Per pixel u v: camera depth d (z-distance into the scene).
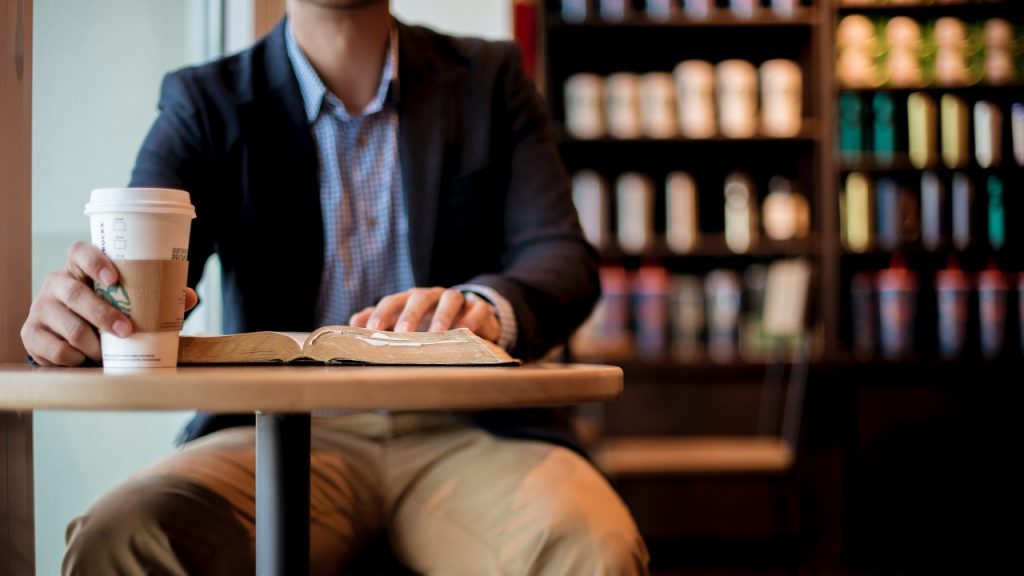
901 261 3.71
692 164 3.80
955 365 3.45
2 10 1.16
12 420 1.17
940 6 3.58
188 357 0.88
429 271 1.32
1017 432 3.44
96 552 0.98
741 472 2.45
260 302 1.27
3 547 1.14
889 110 3.53
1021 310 3.52
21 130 1.19
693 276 3.76
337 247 1.33
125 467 1.67
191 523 1.02
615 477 2.61
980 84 3.51
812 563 2.87
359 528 1.22
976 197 3.57
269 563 0.87
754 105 3.62
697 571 3.41
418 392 0.68
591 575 0.98
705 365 3.47
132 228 0.80
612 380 0.79
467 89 1.40
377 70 1.33
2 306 1.15
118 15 1.61
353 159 1.35
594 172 3.78
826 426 3.47
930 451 3.46
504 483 1.10
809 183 3.62
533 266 1.23
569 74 3.81
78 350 0.83
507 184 1.41
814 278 3.53
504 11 3.61
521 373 0.73
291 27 1.32
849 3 3.52
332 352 0.86
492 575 1.05
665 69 3.80
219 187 1.28
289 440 0.88
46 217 1.43
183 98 1.28
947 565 3.42
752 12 3.52
